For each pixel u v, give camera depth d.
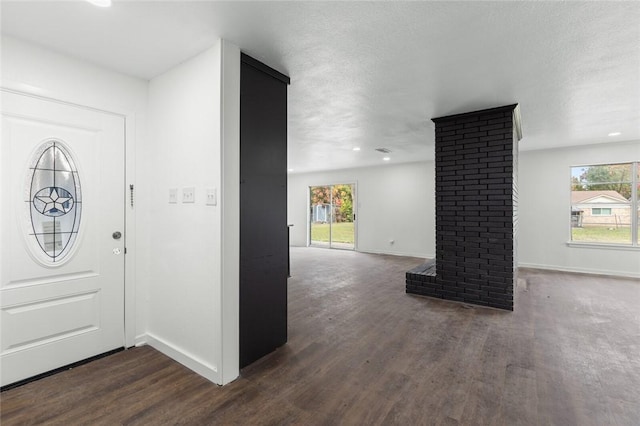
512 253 3.41
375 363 2.28
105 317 2.41
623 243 5.21
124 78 2.50
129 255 2.54
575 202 5.61
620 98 3.10
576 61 2.34
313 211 9.57
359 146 5.49
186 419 1.67
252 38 2.01
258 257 2.31
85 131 2.30
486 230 3.56
